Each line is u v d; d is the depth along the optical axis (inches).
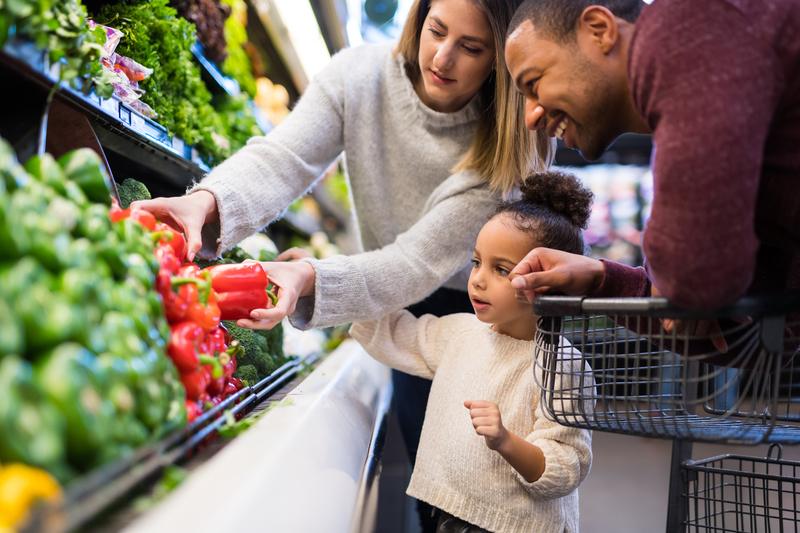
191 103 86.4
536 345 50.8
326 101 75.2
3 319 24.9
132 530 24.6
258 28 134.0
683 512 62.4
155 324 36.8
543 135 74.9
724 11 36.6
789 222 41.6
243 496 29.5
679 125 36.0
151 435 31.9
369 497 53.2
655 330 50.7
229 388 49.8
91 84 46.3
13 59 36.5
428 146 76.2
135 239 37.9
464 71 68.5
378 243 82.0
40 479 22.4
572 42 43.9
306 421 46.2
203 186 60.2
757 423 51.6
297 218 141.9
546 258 51.8
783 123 39.4
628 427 45.3
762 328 39.0
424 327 71.5
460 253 71.1
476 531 58.5
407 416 87.7
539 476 55.0
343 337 128.0
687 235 36.2
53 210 31.5
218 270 51.8
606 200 261.9
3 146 30.3
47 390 25.0
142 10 75.9
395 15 153.8
